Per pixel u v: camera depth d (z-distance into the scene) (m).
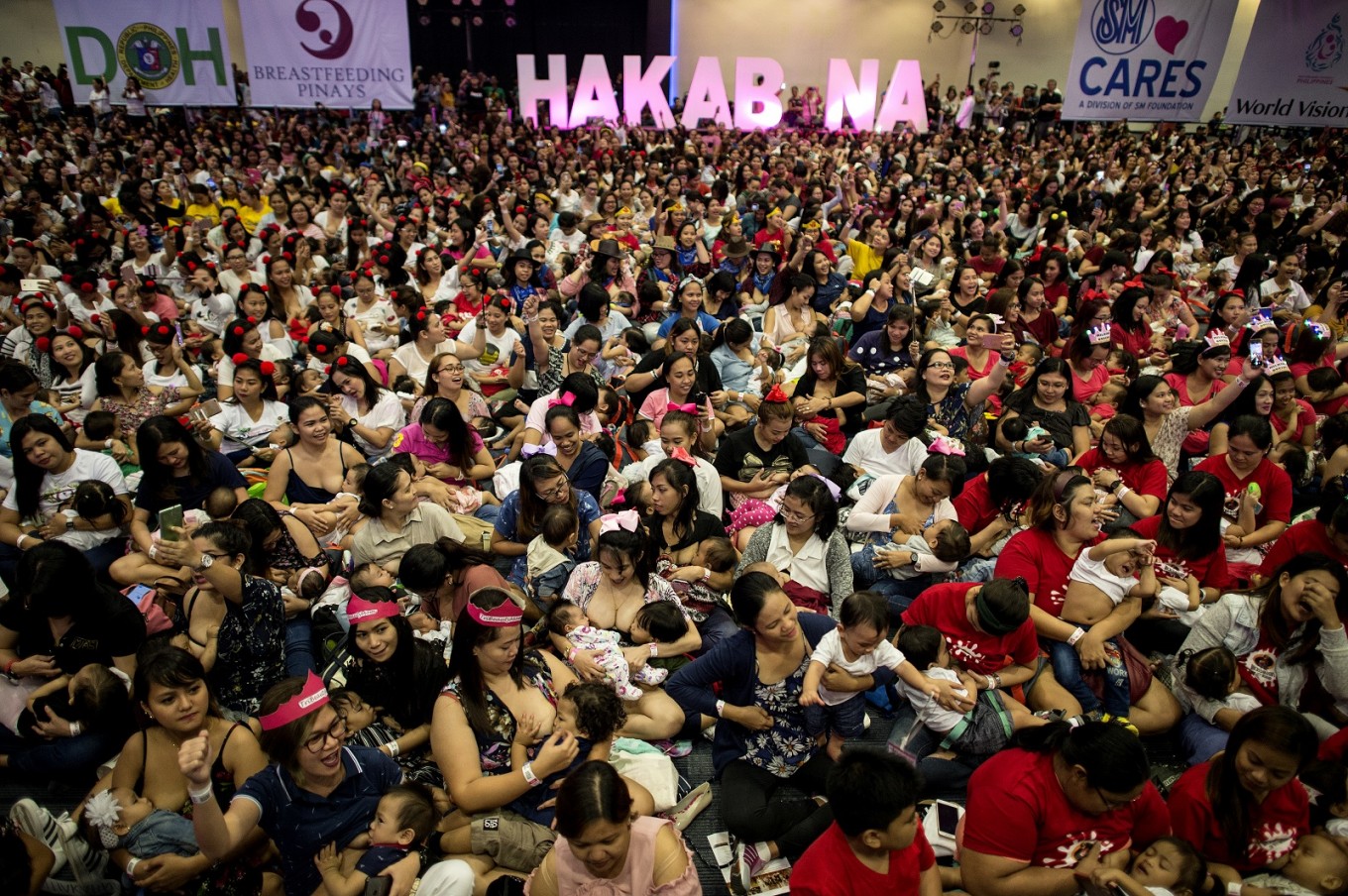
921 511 5.01
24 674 3.76
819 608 4.63
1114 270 9.53
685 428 5.35
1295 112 19.44
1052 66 28.62
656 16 28.30
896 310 7.57
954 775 3.82
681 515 4.78
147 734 3.26
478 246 10.94
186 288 9.87
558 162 18.25
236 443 6.30
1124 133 23.39
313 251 10.99
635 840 2.74
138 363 7.00
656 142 22.86
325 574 4.77
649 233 13.22
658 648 4.14
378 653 3.54
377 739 3.64
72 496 4.91
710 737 4.16
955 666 4.03
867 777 2.54
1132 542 4.00
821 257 9.43
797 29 28.59
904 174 17.78
